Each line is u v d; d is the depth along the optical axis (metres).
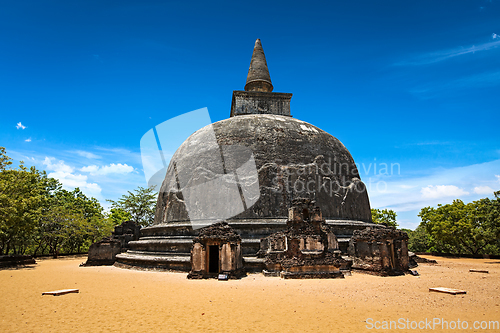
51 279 17.00
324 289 13.30
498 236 29.59
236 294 12.31
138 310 9.86
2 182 27.83
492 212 29.84
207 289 13.46
